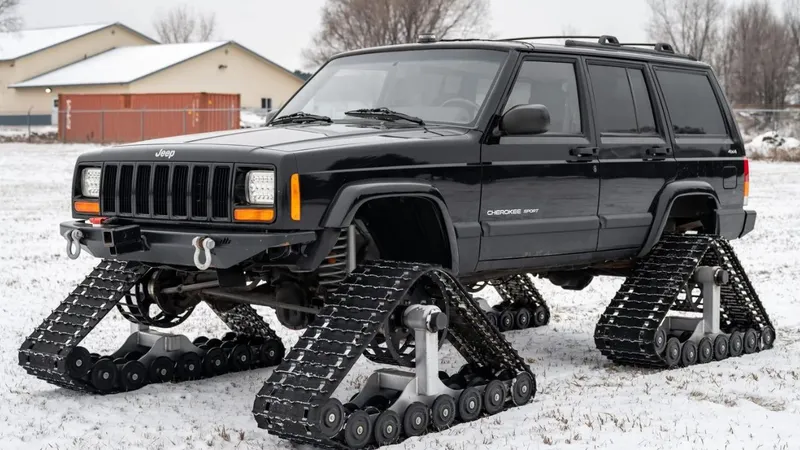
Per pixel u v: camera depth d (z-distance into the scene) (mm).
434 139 6230
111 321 9258
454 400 6016
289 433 5406
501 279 9125
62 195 24016
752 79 62844
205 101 49219
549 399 6613
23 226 17453
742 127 55812
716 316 7898
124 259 6176
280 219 5516
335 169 5699
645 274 7730
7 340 8414
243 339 7723
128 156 6195
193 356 7285
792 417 6082
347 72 7453
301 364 5469
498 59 6836
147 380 7066
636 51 8008
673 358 7504
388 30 61562
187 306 7309
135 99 50500
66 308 6844
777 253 14250
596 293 11336
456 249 6270
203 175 5809
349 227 5988
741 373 7324
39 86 60875
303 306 6395
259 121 52969
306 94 7480
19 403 6547
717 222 8312
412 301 6051
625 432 5781
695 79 8422
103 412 6355
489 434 5797
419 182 6074
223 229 5738
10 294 10664
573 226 7031
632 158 7504
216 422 6168
